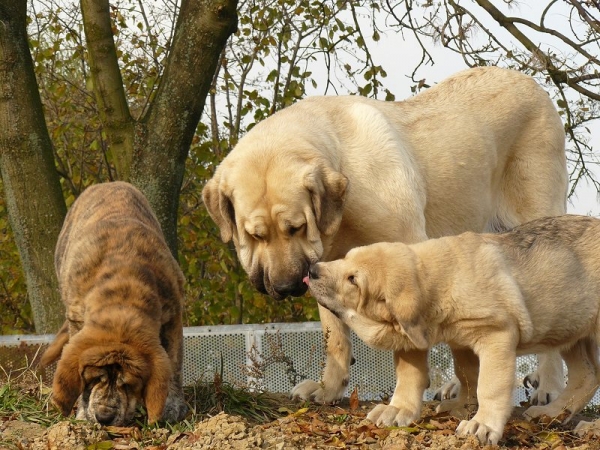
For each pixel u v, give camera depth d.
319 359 9.27
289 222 7.24
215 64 9.95
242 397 7.70
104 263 6.98
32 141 10.00
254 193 7.31
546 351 7.08
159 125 9.91
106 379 6.15
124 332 6.27
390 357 9.01
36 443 6.36
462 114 8.53
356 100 8.16
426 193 8.17
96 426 6.38
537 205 8.82
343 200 7.34
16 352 8.64
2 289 15.65
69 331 7.21
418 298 6.36
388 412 6.66
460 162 8.36
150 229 7.55
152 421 6.05
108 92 10.27
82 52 13.98
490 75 8.95
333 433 6.54
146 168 9.91
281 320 14.49
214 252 14.69
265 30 14.38
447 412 7.11
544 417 7.11
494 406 6.34
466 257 6.52
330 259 7.80
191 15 9.83
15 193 9.99
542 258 6.82
